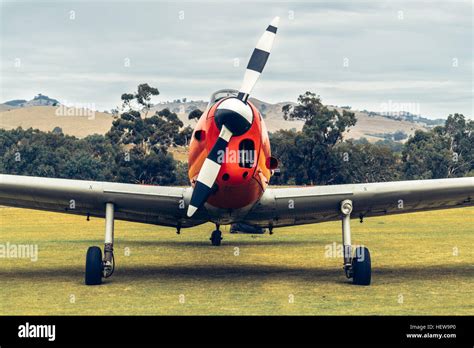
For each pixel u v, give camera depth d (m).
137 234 21.66
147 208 11.55
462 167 56.81
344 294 9.84
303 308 8.81
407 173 55.28
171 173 46.38
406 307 8.87
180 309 8.77
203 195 10.49
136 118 50.41
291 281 11.09
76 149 58.59
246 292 10.04
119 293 9.98
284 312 8.56
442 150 55.81
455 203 11.86
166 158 46.00
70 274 11.95
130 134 50.03
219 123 10.57
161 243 18.20
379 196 11.23
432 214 31.73
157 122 50.41
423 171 55.41
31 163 53.12
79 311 8.66
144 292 10.05
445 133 59.19
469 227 23.34
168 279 11.35
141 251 15.95
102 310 8.73
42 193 11.20
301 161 48.16
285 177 48.56
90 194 11.15
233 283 10.91
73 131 125.56
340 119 48.19
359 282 10.66
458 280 11.14
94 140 61.44
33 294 9.89
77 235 21.11
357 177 49.12
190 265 13.23
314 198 11.26
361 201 11.31
